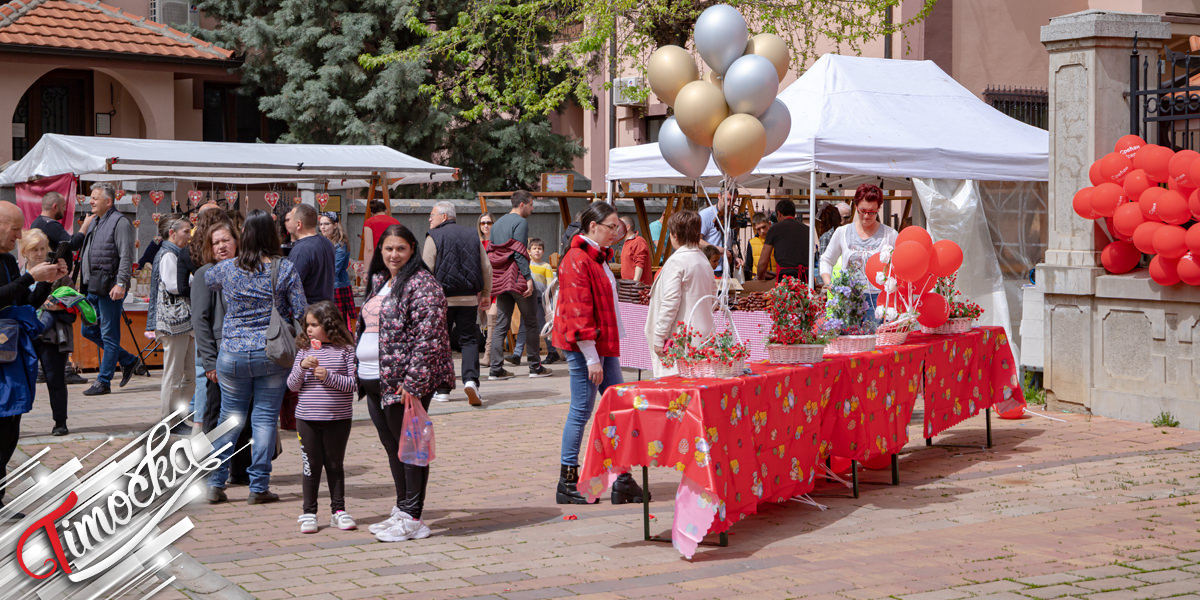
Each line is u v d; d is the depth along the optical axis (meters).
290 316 7.37
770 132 7.71
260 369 7.27
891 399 7.73
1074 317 10.50
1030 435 9.54
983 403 9.07
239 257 7.32
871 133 10.90
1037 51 20.55
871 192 8.99
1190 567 5.58
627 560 5.92
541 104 20.98
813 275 11.01
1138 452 8.69
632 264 13.34
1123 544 6.04
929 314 8.41
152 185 14.62
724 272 7.44
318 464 6.64
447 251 11.09
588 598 5.19
